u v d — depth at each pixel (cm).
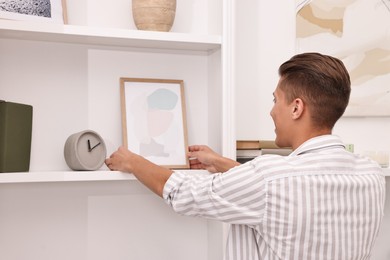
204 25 213
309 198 134
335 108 142
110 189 201
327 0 228
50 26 172
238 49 219
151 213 206
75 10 195
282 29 225
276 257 138
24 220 190
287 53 226
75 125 195
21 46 189
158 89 201
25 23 169
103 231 200
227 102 192
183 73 210
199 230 212
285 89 148
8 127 169
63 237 195
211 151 190
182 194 147
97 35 178
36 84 191
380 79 235
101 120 198
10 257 188
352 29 231
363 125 236
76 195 196
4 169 167
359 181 142
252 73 221
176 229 209
